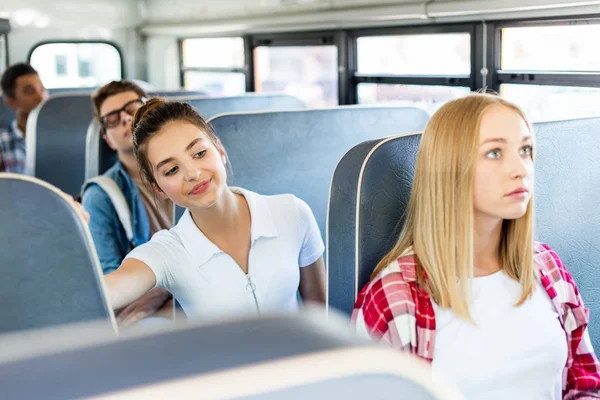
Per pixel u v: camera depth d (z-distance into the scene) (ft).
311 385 0.99
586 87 8.32
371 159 4.69
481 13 9.50
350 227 4.71
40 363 1.01
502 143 4.19
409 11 10.80
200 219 5.08
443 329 4.29
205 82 18.31
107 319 3.70
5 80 13.96
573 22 8.36
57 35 20.16
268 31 15.03
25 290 3.51
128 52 20.99
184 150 4.82
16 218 3.51
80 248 3.66
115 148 7.97
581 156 5.68
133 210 7.67
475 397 4.31
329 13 12.72
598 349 5.95
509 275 4.50
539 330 4.42
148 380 0.96
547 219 5.51
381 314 4.28
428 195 4.30
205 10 17.44
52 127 11.20
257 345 1.05
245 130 7.19
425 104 10.99
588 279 5.83
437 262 4.27
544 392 4.44
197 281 5.04
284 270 5.24
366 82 12.37
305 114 7.51
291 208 5.42
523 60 9.22
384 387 1.04
